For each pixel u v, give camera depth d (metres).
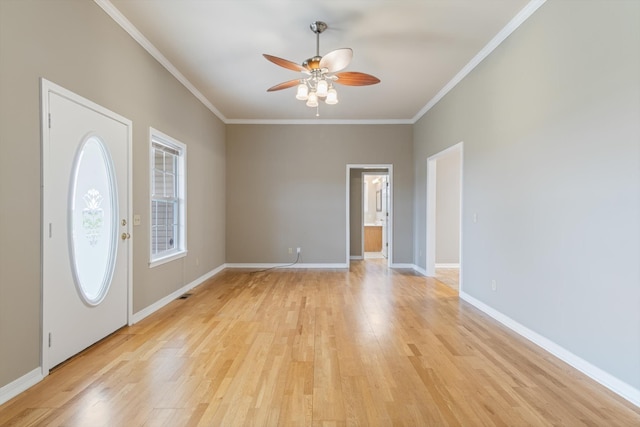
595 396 2.00
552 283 2.61
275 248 6.47
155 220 3.92
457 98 4.38
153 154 3.82
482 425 1.73
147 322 3.27
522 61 2.99
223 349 2.64
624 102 1.99
